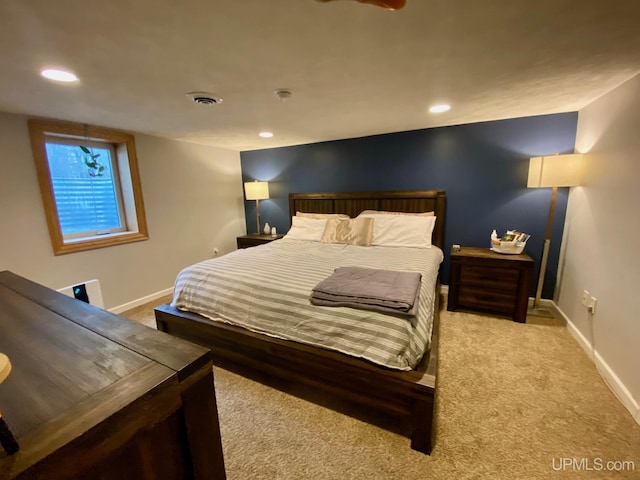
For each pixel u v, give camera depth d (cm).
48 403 56
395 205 334
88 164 282
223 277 204
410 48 135
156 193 326
